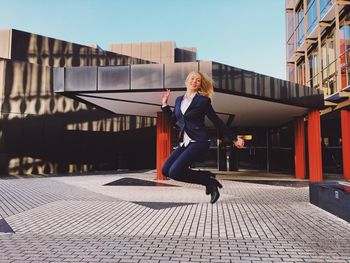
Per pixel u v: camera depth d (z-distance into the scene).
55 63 22.30
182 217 7.16
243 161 24.25
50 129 21.03
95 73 11.69
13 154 19.42
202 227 6.20
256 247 4.88
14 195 10.88
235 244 5.04
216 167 24.50
